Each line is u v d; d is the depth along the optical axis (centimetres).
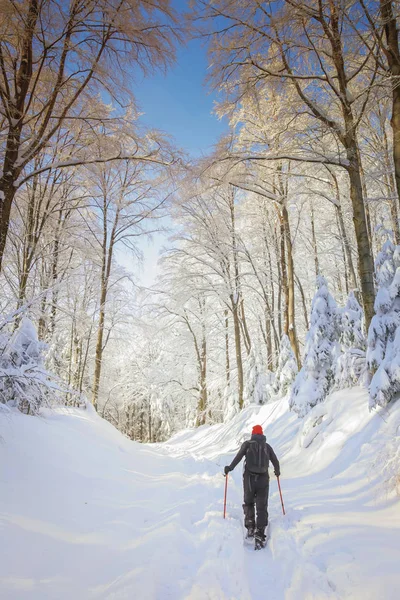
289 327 1398
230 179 909
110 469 638
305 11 621
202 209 1736
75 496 443
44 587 250
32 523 336
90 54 570
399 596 222
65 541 328
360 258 704
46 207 1136
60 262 1452
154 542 349
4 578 247
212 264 1927
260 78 741
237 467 827
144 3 561
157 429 3481
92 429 901
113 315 1661
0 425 514
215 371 2556
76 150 817
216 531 392
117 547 345
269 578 305
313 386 930
